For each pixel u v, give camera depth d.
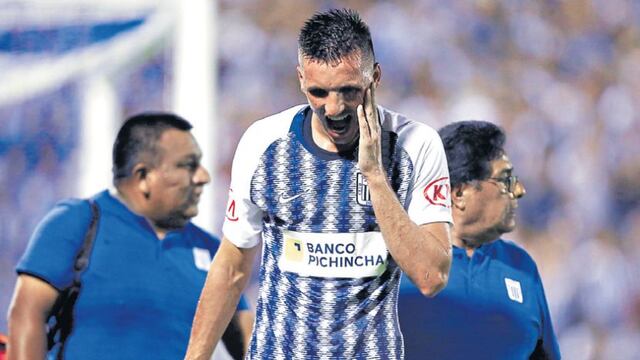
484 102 46.19
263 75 44.84
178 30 23.47
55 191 26.56
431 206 11.02
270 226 11.27
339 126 10.39
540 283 14.27
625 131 46.53
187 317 15.21
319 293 10.99
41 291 14.34
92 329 14.68
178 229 15.66
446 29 46.84
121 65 23.84
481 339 13.48
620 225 44.75
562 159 45.72
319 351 11.02
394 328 11.16
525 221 44.41
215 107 44.25
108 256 14.87
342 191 10.86
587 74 47.41
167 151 15.42
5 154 26.28
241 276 11.80
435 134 11.18
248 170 11.15
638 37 48.19
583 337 42.12
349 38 10.12
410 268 10.39
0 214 26.72
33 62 23.25
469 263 13.80
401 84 46.31
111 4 23.17
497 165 13.74
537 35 47.50
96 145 24.42
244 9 45.50
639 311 42.84
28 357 14.12
